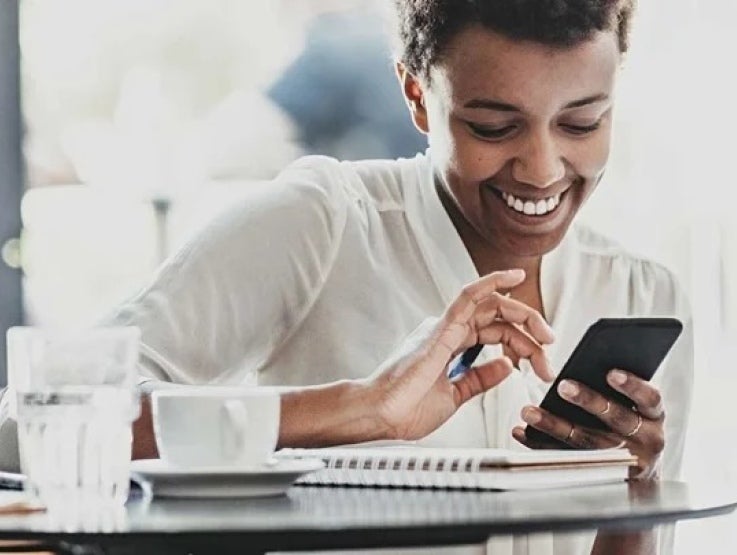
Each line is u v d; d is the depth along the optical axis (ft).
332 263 6.61
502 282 5.38
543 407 5.39
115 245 11.53
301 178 6.75
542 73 6.00
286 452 5.07
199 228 6.57
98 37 11.56
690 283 9.30
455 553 6.04
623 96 9.44
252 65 11.27
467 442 6.28
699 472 9.13
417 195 6.77
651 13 9.41
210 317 6.28
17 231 11.52
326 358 6.55
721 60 9.30
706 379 9.18
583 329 6.77
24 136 11.58
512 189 6.21
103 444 4.39
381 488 4.84
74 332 4.40
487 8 5.99
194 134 11.42
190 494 4.47
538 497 4.52
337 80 11.07
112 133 11.53
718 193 9.29
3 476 4.95
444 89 6.24
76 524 3.83
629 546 5.91
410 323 6.57
